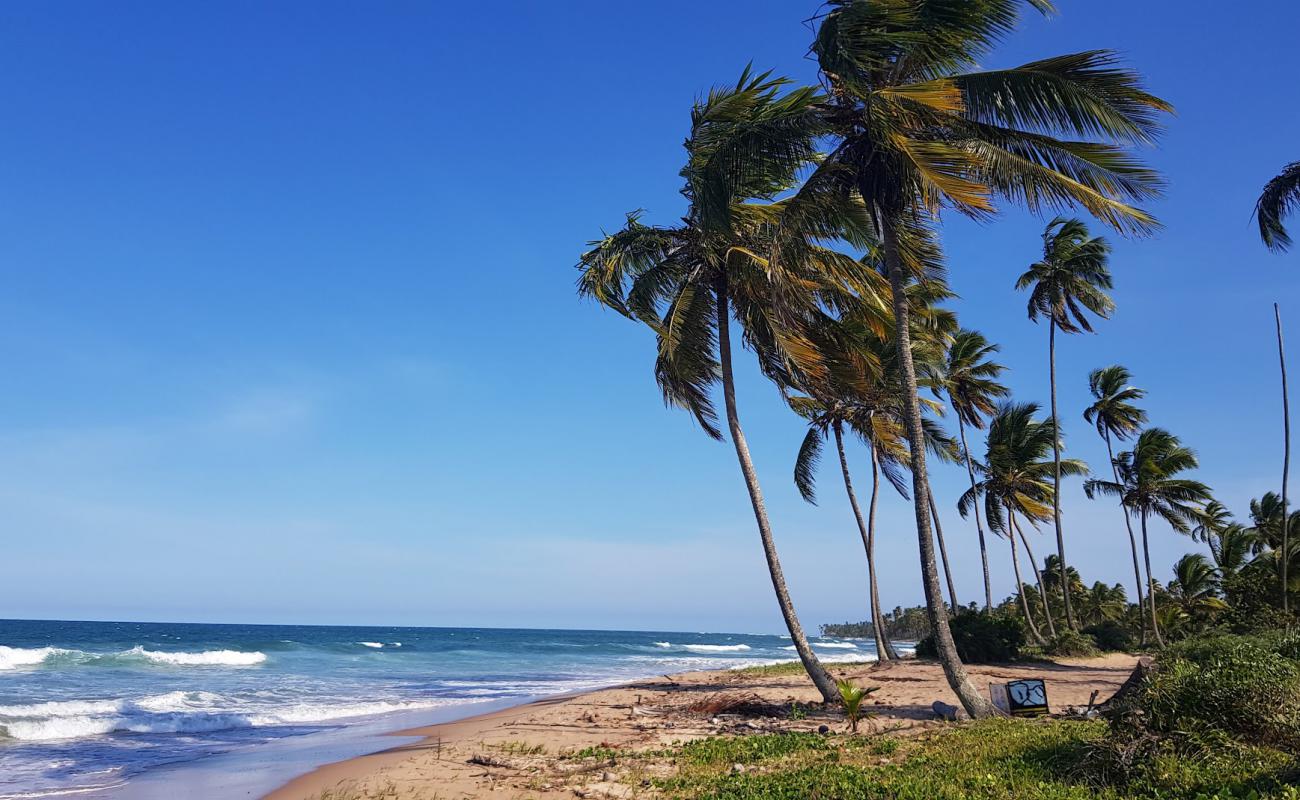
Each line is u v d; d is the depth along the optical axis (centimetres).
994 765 888
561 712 1856
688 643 13212
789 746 1175
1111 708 1059
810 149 1442
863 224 1623
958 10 1289
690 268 1770
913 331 2497
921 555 1391
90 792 1184
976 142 1382
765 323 1769
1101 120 1303
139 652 4056
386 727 1909
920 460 1402
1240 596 3103
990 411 3659
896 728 1304
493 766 1187
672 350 1677
